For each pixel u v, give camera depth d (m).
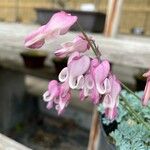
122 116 0.09
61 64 0.29
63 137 0.38
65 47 0.06
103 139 0.10
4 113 0.38
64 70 0.06
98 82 0.06
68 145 0.37
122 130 0.09
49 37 0.06
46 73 0.31
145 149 0.08
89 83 0.06
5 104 0.38
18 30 0.18
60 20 0.06
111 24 0.16
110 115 0.06
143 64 0.14
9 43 0.18
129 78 0.30
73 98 0.35
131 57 0.15
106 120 0.09
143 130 0.08
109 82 0.06
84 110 0.35
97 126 0.16
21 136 0.38
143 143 0.08
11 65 0.33
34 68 0.32
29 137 0.38
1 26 0.20
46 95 0.07
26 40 0.06
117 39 0.16
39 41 0.06
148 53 0.14
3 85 0.37
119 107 0.09
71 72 0.06
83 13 0.24
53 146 0.36
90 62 0.06
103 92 0.06
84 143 0.37
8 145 0.09
